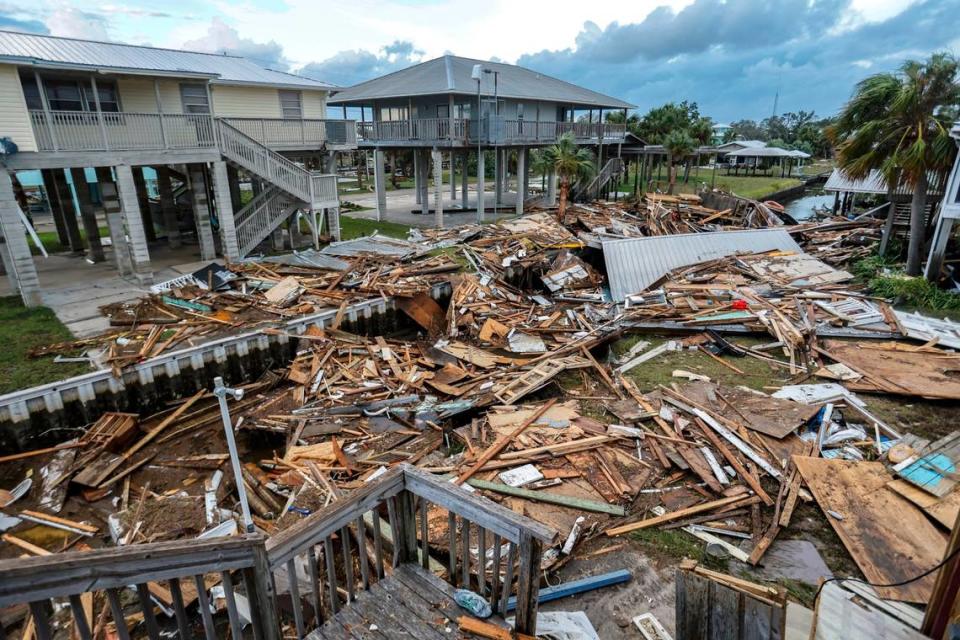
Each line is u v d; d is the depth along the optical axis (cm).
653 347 1368
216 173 1827
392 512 435
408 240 2305
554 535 355
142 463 1045
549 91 3391
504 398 1153
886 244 2002
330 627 393
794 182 5406
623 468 841
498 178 3189
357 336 1530
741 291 1619
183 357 1276
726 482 786
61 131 1516
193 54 2216
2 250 1647
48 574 227
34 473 1009
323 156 2383
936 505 671
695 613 435
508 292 1820
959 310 1500
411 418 1147
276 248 2262
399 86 2981
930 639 362
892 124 1598
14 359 1204
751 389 1089
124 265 1811
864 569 600
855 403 999
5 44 1673
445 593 425
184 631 295
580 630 514
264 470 1018
